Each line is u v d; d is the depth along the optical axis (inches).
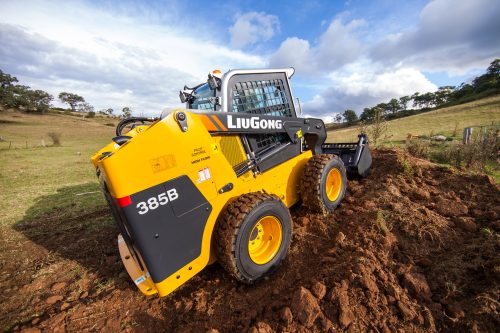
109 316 104.8
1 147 1006.4
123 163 78.3
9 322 107.7
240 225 96.0
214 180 101.3
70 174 429.1
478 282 91.4
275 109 141.0
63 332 99.7
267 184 129.4
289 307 88.4
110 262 142.9
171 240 89.6
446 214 134.3
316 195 138.0
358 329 80.7
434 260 106.1
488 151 229.6
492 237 106.8
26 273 142.6
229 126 110.1
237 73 122.7
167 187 87.6
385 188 161.9
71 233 187.9
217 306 100.3
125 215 80.3
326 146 213.5
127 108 4222.4
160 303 107.7
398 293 89.6
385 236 117.6
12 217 229.1
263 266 106.1
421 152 262.1
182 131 91.3
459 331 78.4
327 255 114.1
